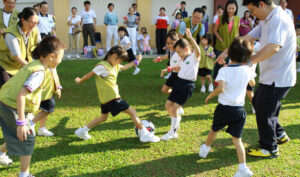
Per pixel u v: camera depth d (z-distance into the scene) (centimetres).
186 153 320
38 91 248
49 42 242
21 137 229
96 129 385
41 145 337
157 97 539
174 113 348
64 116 433
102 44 1398
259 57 276
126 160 304
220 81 272
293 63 296
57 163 296
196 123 407
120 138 358
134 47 1129
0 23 397
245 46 271
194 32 561
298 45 780
